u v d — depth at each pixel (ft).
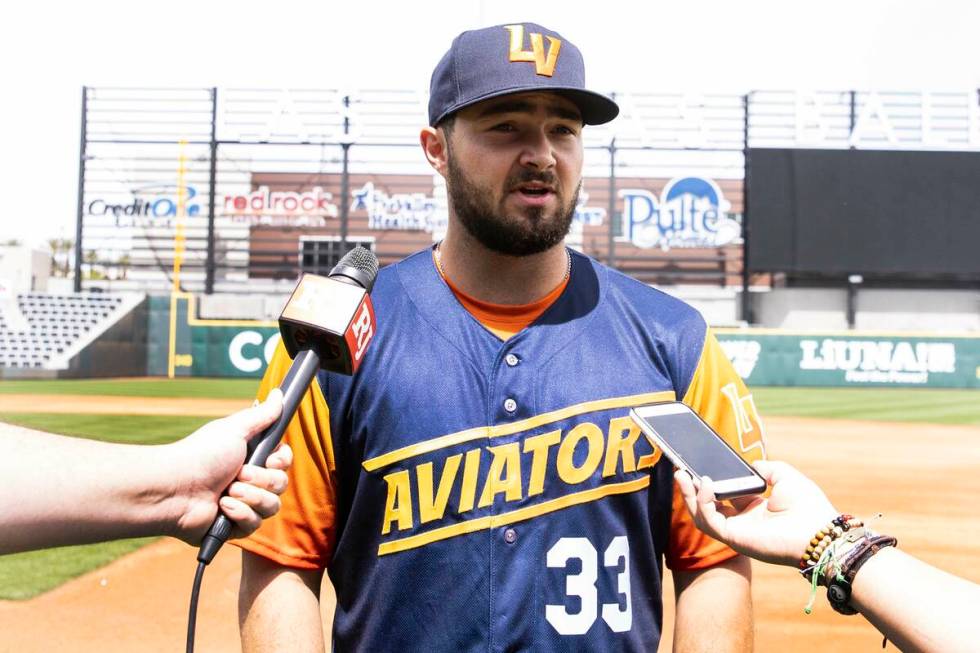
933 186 72.95
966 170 72.74
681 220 79.51
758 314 78.89
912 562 3.88
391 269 5.69
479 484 4.91
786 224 74.02
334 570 5.27
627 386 5.16
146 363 76.33
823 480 27.35
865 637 12.78
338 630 5.20
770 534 4.17
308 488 5.14
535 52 4.80
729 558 5.39
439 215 82.79
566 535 4.88
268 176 83.56
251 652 4.97
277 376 5.43
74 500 3.45
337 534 5.31
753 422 5.65
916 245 73.00
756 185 74.38
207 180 83.35
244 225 83.61
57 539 3.45
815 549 4.00
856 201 73.41
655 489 5.24
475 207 4.96
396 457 4.95
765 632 12.99
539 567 4.84
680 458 4.45
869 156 73.31
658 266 80.84
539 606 4.81
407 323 5.23
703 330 5.59
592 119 5.22
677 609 5.45
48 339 74.02
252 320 76.84
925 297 77.66
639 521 5.05
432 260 5.68
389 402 5.00
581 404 5.06
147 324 76.59
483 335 5.21
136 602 14.07
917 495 24.73
